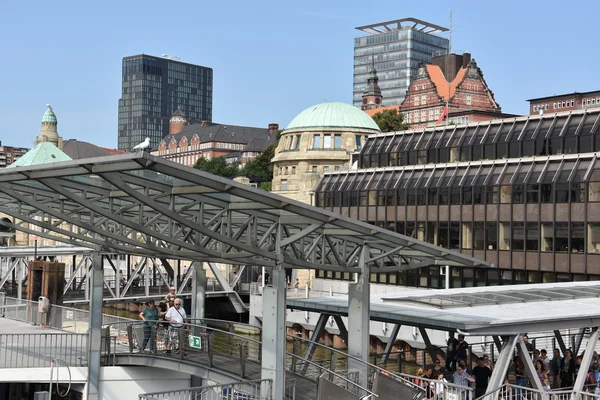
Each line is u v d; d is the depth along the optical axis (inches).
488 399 836.0
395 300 1074.7
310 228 824.9
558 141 2315.5
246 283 2920.8
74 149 6023.6
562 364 1080.8
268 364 836.0
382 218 2746.1
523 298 1096.2
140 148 631.2
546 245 2247.8
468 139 2596.0
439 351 1708.9
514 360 1037.8
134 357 1099.3
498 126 2534.5
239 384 864.9
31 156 4404.5
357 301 964.6
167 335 1096.2
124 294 2271.2
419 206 2620.6
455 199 2502.5
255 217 829.8
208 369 1005.2
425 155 2716.5
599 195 2130.9
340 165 3619.6
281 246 838.5
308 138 3678.6
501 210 2363.4
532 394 864.9
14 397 1229.1
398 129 4471.0
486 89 7490.2
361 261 961.5
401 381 877.8
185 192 752.3
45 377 1066.7
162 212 751.7
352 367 959.0
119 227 1063.6
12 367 1046.4
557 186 2223.2
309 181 3270.2
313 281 3070.9
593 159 2177.7
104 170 668.1
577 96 6530.5
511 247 2329.0
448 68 7647.6
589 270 2137.1
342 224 824.3
